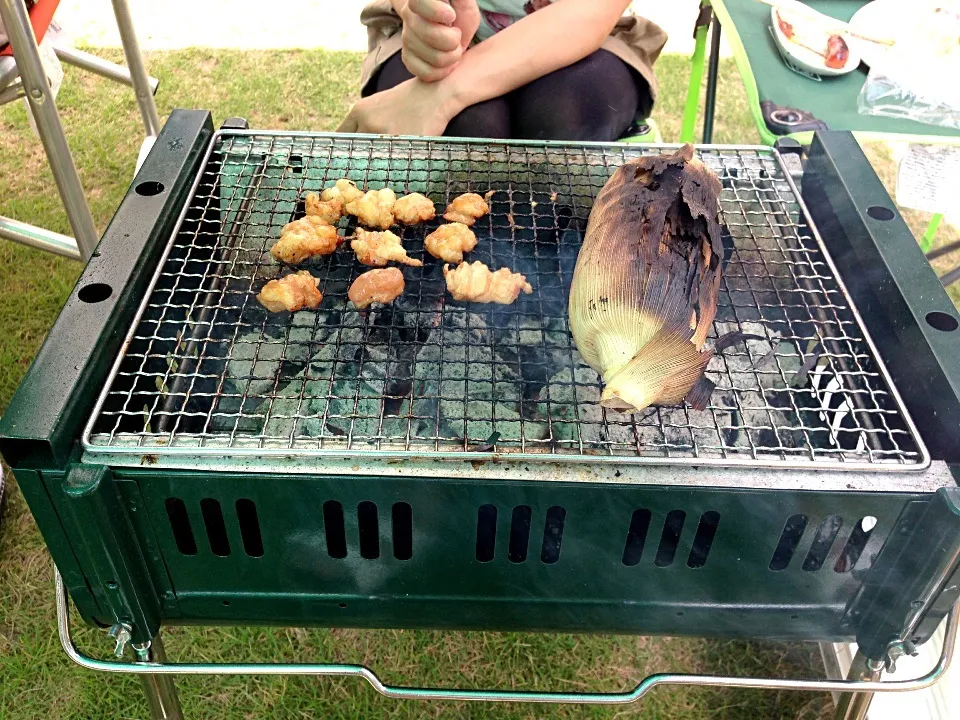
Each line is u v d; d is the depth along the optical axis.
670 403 1.32
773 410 1.37
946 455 1.24
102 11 4.62
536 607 1.39
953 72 2.14
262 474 1.19
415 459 1.21
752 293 1.64
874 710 1.78
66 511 1.18
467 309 1.62
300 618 1.42
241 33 4.53
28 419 1.12
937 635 1.69
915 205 2.06
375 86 2.55
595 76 2.29
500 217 1.84
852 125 2.03
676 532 1.40
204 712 1.84
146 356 1.35
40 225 3.12
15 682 1.88
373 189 1.90
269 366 1.56
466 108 2.20
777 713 1.87
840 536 1.27
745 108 4.08
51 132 2.21
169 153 1.70
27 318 2.77
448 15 2.02
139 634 1.35
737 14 2.46
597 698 1.31
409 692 1.32
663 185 1.47
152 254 1.49
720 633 1.44
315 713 1.85
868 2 2.50
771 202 1.81
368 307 1.64
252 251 1.71
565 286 1.70
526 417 1.48
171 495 1.21
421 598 1.38
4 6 1.96
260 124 3.79
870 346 1.44
